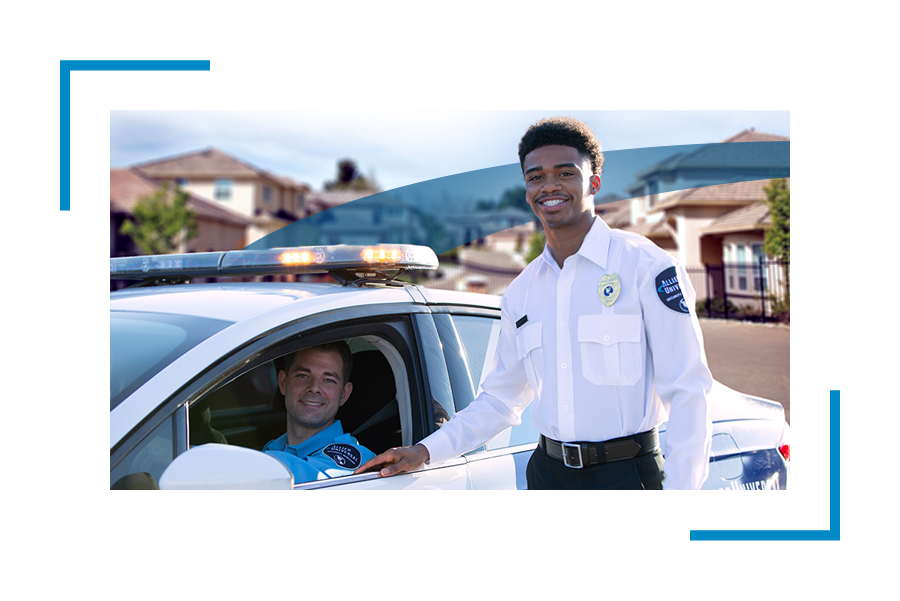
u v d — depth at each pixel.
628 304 1.76
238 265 2.05
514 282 2.01
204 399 1.90
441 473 1.86
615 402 1.79
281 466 1.30
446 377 1.92
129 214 21.70
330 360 1.95
